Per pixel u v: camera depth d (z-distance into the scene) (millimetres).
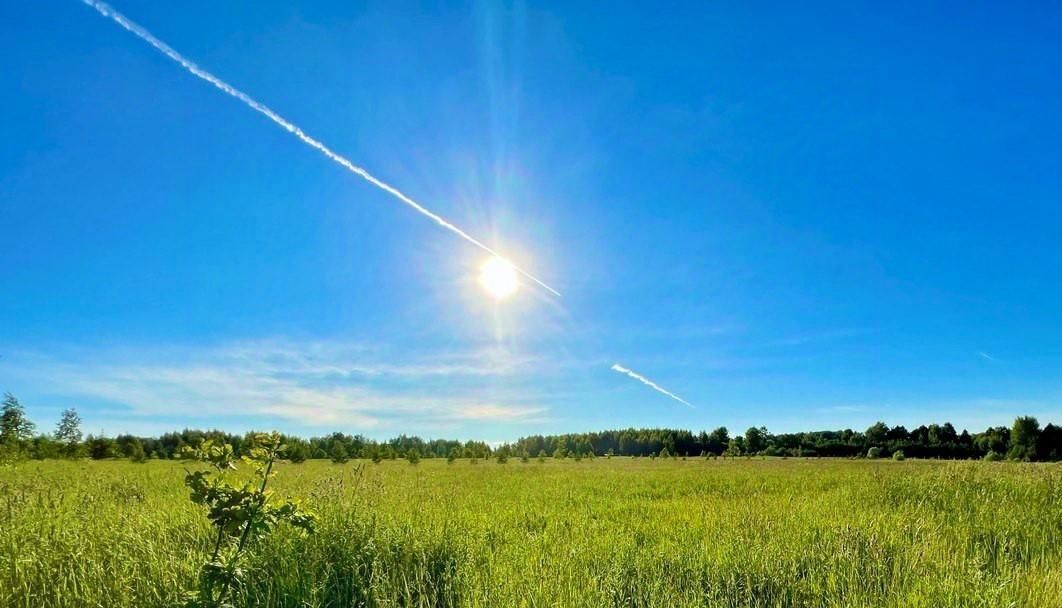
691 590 6199
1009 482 13578
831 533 8492
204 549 6938
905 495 13148
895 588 6203
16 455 17562
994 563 7367
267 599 5602
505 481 24156
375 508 8773
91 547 6738
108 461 44000
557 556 7363
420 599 5629
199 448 5398
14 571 6062
